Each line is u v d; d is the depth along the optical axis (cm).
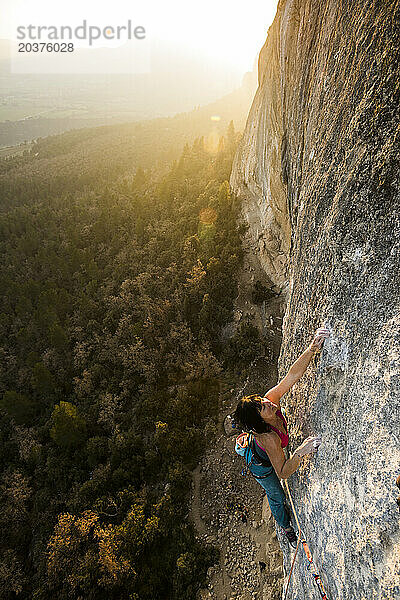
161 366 3356
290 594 637
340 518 412
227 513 2291
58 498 2806
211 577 2031
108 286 4638
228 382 2989
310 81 1024
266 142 3052
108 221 6191
